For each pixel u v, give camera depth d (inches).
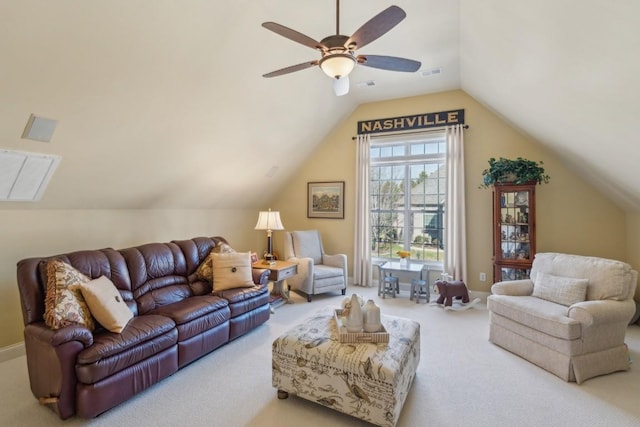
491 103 159.3
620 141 95.4
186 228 173.9
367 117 203.6
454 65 150.2
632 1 53.8
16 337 108.0
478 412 79.2
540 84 102.3
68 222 122.2
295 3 101.6
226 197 189.3
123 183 128.1
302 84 150.6
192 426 74.6
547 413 78.8
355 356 75.0
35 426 73.8
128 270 109.3
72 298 81.4
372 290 194.1
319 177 219.6
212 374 97.4
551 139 139.6
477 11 96.5
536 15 76.0
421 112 187.9
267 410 80.5
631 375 96.0
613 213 148.6
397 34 123.8
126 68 91.2
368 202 200.8
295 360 82.0
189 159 140.9
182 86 108.4
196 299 113.7
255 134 157.8
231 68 115.3
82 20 74.7
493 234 163.2
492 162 155.5
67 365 73.4
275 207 234.4
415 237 196.4
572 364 92.4
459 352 111.6
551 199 159.3
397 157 199.0
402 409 79.7
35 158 95.9
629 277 101.0
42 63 77.2
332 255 207.5
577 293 105.4
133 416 77.9
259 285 135.9
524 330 106.8
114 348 78.5
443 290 159.3
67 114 91.5
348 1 102.2
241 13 98.4
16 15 66.7
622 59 66.9
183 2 85.5
